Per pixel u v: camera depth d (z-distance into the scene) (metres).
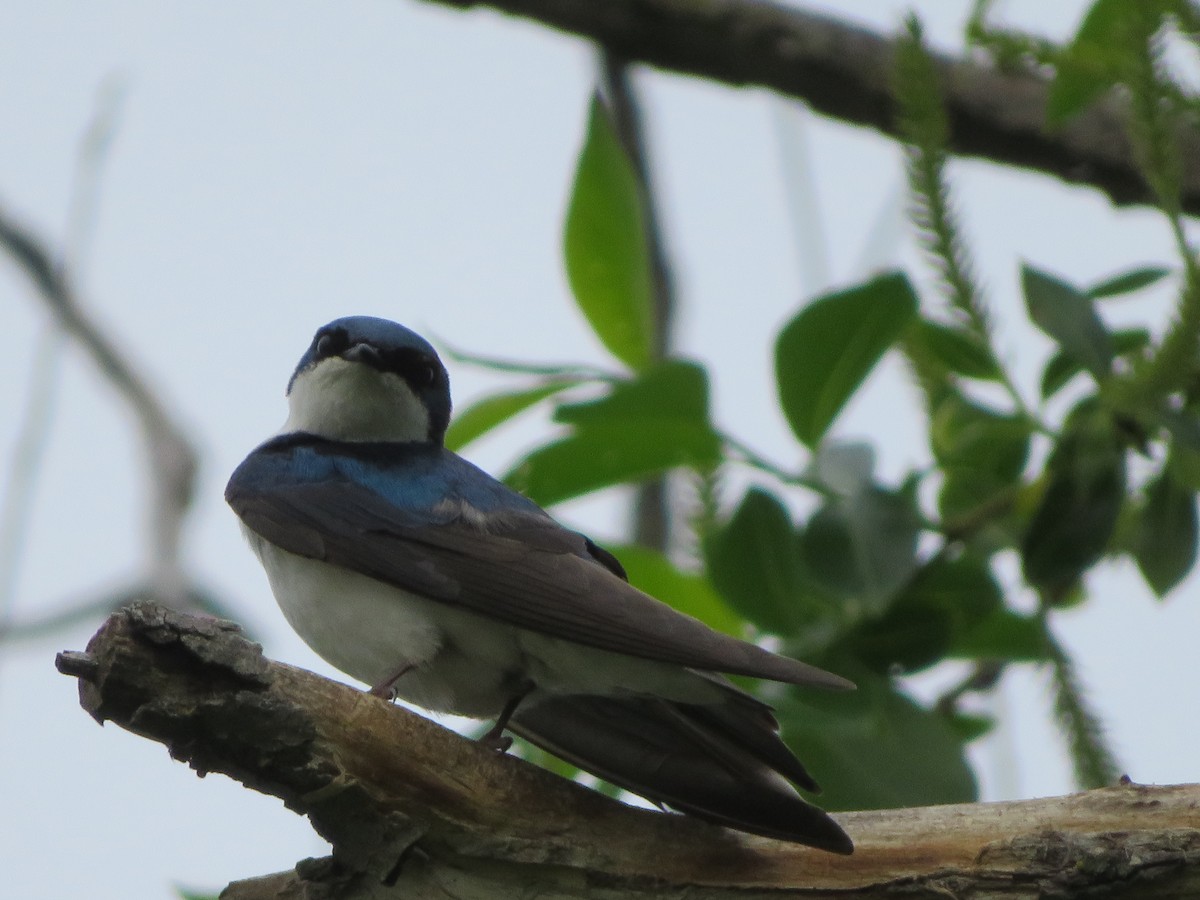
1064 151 8.91
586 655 7.64
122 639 5.80
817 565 7.77
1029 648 8.26
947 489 8.12
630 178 8.27
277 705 5.96
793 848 6.45
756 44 9.23
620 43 9.45
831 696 7.75
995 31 7.66
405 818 6.28
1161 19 7.28
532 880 6.41
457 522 8.59
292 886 6.52
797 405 7.91
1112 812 6.30
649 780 7.59
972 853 6.30
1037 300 7.42
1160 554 7.59
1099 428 7.43
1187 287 7.14
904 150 7.61
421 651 8.26
